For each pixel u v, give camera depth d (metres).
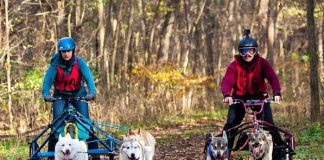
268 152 9.04
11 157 13.12
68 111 9.41
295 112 19.56
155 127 22.70
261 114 9.51
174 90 27.91
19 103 19.36
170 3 32.72
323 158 12.16
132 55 28.80
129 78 27.05
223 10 37.75
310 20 17.48
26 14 21.50
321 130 16.17
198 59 35.97
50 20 24.11
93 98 9.67
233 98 9.55
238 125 9.34
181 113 28.05
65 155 8.88
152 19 33.53
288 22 41.62
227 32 39.88
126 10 30.42
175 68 29.22
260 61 9.38
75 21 24.31
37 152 9.31
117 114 22.11
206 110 31.17
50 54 20.72
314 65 17.48
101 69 24.27
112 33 26.30
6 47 18.88
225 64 39.59
